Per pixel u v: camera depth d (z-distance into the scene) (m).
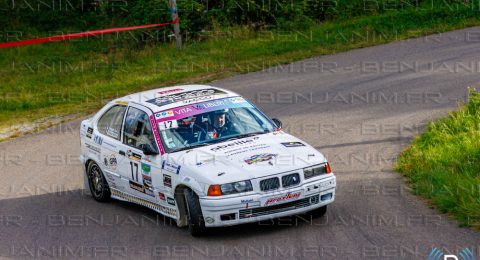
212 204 11.75
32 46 40.47
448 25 34.88
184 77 30.06
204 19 39.28
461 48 29.91
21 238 13.34
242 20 39.78
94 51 38.81
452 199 12.71
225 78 29.08
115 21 44.03
